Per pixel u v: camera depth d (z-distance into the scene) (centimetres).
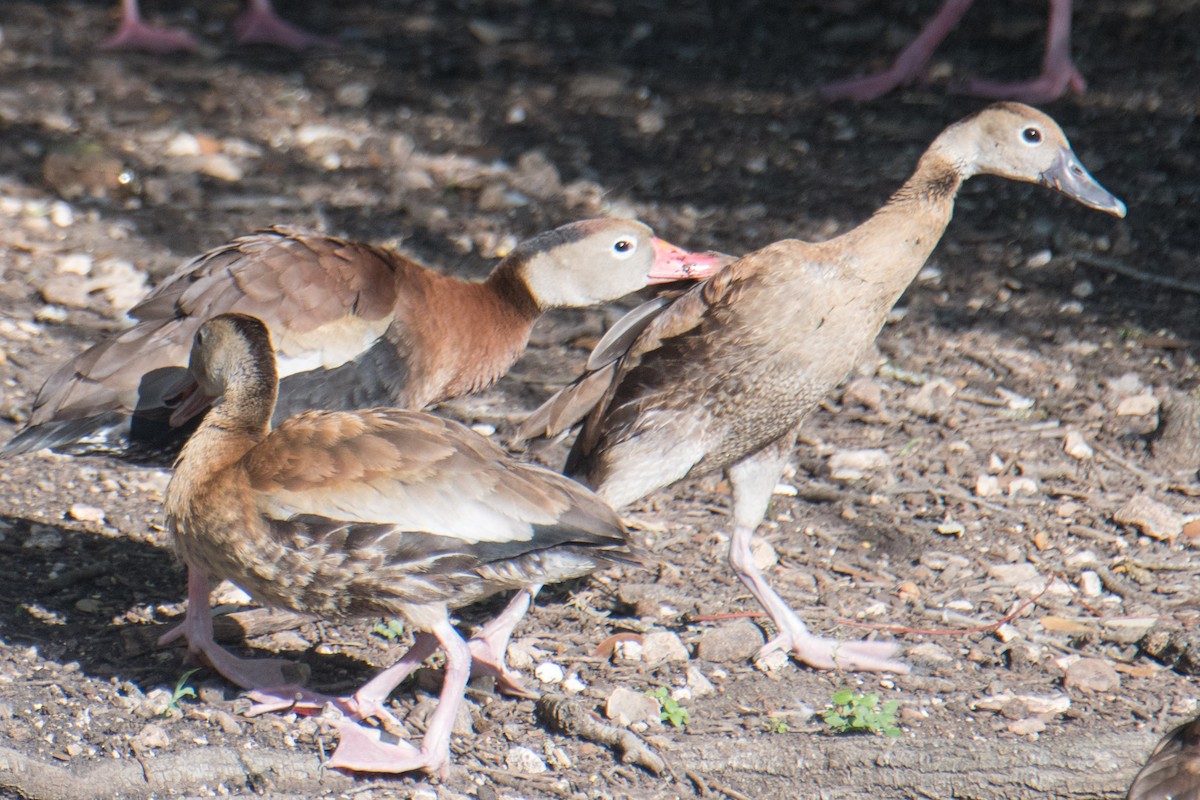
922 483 1112
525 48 2083
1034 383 1282
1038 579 981
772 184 1681
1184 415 1157
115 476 1047
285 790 718
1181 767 656
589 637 895
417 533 702
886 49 2078
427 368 923
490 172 1678
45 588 893
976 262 1520
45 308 1284
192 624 811
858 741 775
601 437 891
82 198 1540
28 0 2216
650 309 899
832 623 922
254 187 1599
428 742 729
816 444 1172
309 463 714
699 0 2278
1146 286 1479
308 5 2233
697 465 889
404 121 1820
